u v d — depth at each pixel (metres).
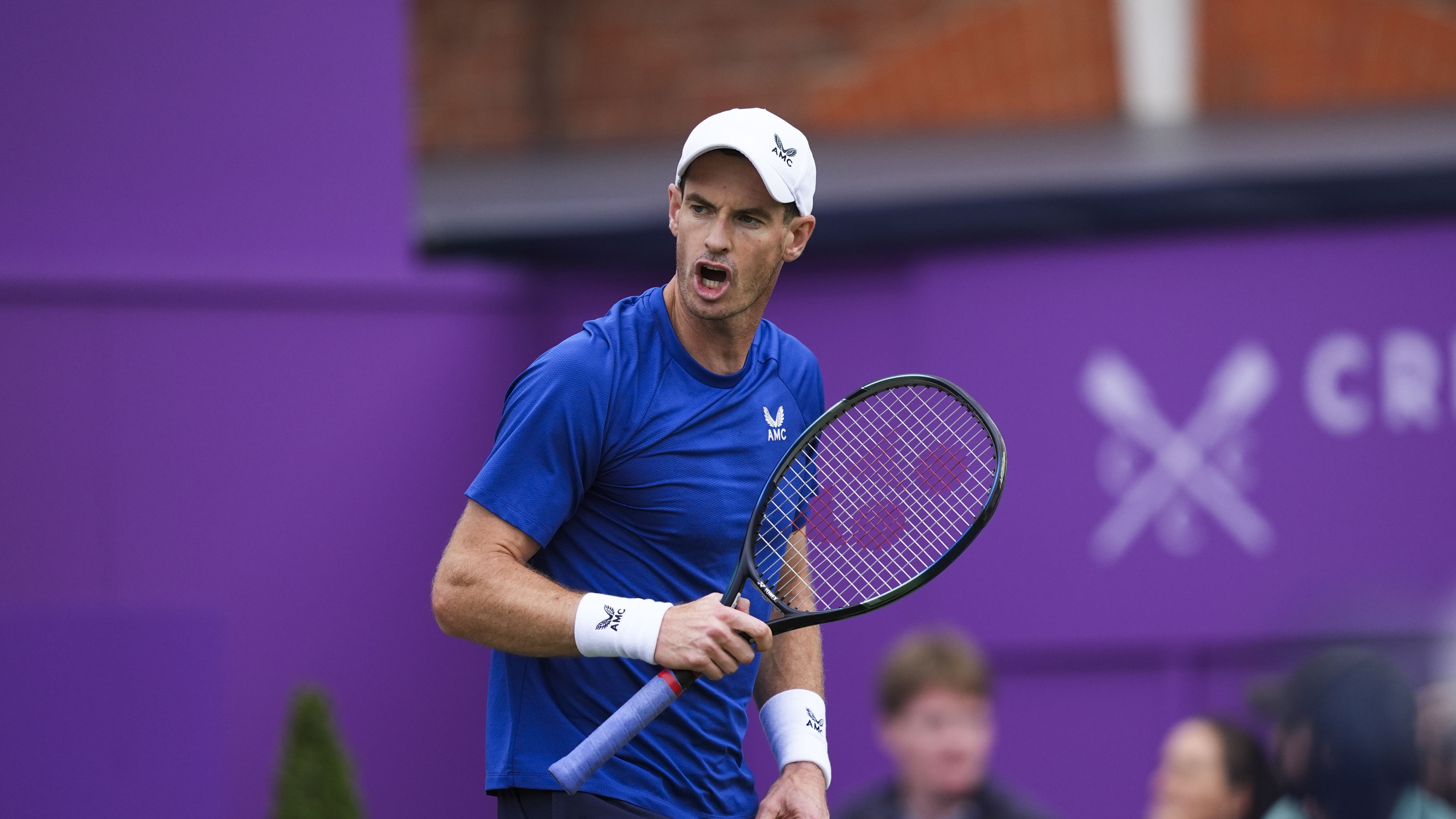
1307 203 22.31
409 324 24.05
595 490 9.94
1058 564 22.89
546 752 9.88
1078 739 22.86
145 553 22.91
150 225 23.19
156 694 18.50
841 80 35.22
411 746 23.72
